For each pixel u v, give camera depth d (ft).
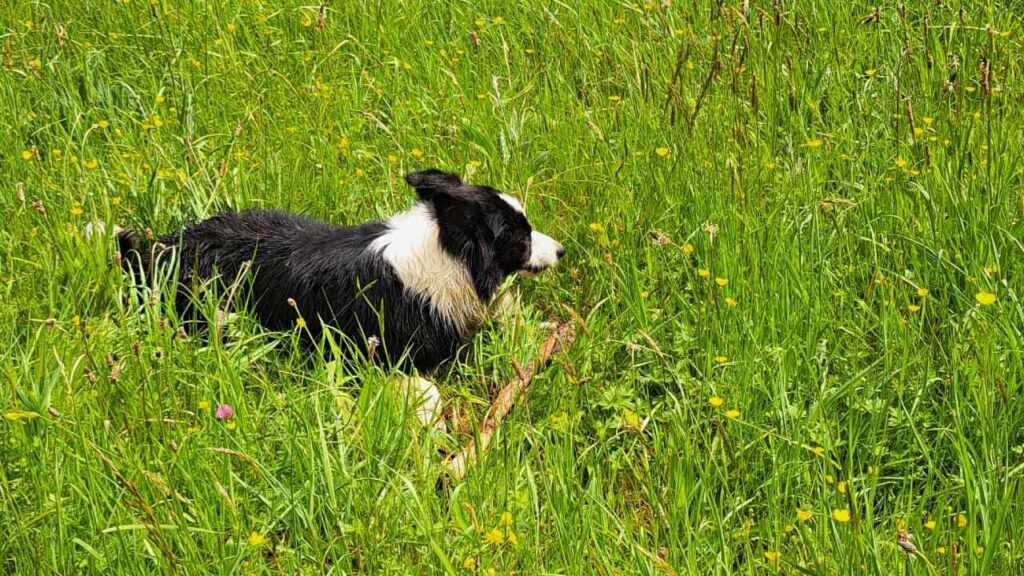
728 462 17.16
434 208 20.57
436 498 16.28
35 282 20.93
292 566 15.31
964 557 15.15
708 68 27.17
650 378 19.02
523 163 25.09
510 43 30.22
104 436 16.53
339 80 29.09
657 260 22.02
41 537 15.29
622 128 25.77
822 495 15.97
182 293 21.16
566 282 22.90
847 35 28.32
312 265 20.74
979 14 27.66
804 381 18.72
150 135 25.35
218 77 28.73
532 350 19.67
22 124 26.73
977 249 20.36
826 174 23.90
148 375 17.72
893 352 18.58
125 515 15.57
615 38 29.63
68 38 29.48
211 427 17.08
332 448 16.88
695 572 14.74
